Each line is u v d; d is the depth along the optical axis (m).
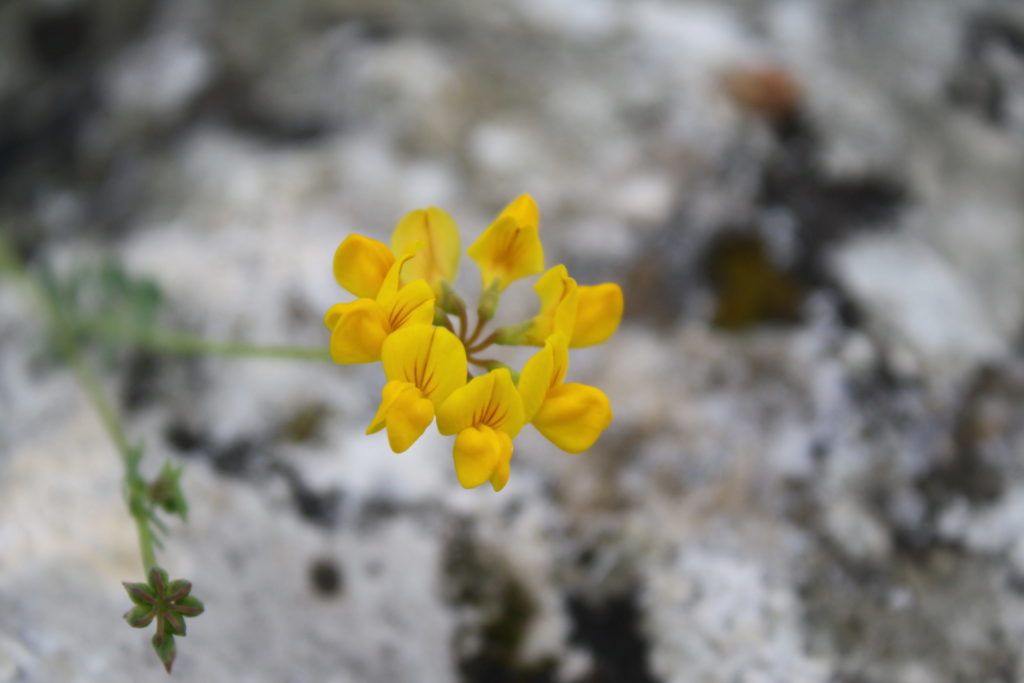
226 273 0.26
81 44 0.32
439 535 0.23
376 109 0.27
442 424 0.20
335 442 0.24
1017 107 0.30
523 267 0.21
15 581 0.22
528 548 0.23
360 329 0.20
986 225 0.27
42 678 0.21
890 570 0.23
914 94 0.30
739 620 0.23
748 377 0.25
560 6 0.30
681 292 0.26
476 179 0.27
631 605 0.23
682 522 0.24
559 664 0.23
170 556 0.23
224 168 0.27
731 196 0.27
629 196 0.27
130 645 0.22
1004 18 0.33
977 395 0.25
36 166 0.28
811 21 0.31
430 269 0.22
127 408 0.25
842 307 0.26
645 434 0.24
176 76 0.29
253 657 0.22
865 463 0.24
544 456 0.24
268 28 0.29
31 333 0.25
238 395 0.25
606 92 0.28
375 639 0.23
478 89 0.28
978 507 0.24
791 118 0.28
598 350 0.25
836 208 0.27
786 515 0.24
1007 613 0.23
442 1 0.30
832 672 0.23
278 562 0.23
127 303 0.25
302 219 0.26
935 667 0.23
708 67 0.29
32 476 0.23
